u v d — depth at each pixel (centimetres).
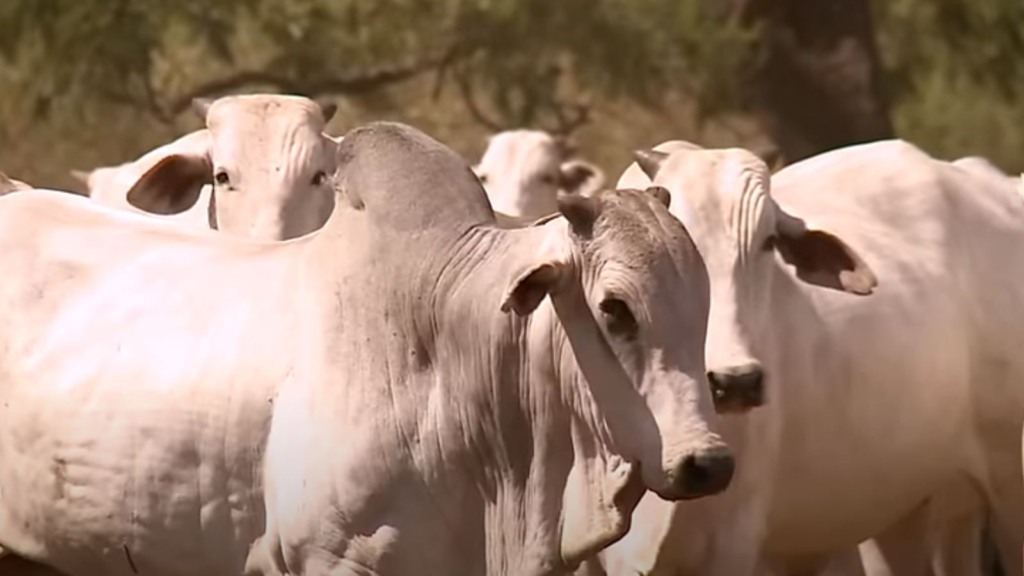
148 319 1844
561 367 1648
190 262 1878
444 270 1717
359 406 1733
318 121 2397
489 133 4322
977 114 4338
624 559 2053
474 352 1702
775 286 2219
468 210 1744
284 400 1758
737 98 3978
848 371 2266
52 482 1858
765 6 3997
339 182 1792
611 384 1591
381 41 4056
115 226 1953
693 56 3912
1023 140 4322
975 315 2416
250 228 2306
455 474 1727
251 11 3997
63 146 4091
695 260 1590
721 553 2144
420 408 1725
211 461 1781
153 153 2725
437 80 4159
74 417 1839
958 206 2447
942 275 2386
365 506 1728
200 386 1789
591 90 4094
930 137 4362
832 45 4016
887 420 2311
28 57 3891
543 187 3359
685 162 2127
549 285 1599
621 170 4425
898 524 2503
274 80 4144
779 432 2200
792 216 2136
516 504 1712
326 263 1783
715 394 1956
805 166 2512
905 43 4356
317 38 4062
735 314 2031
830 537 2344
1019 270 2447
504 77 4025
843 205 2405
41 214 1969
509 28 3978
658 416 1571
